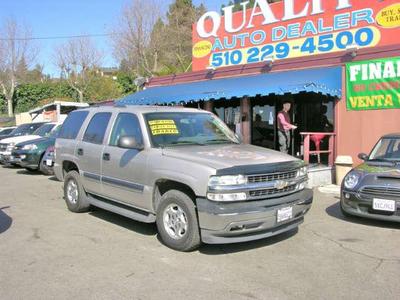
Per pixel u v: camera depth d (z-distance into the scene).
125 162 6.72
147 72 36.50
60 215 8.12
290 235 6.67
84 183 7.93
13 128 22.30
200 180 5.47
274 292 4.58
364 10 12.20
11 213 8.32
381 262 5.48
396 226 7.18
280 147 12.64
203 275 5.06
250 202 5.52
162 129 6.68
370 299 4.40
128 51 37.34
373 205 7.03
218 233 5.40
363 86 11.45
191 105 16.83
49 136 15.43
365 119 11.46
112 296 4.51
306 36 13.54
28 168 14.88
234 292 4.58
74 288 4.72
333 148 12.03
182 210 5.79
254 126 15.26
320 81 11.14
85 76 43.31
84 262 5.53
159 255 5.77
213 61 16.33
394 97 10.90
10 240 6.51
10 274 5.15
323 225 7.25
